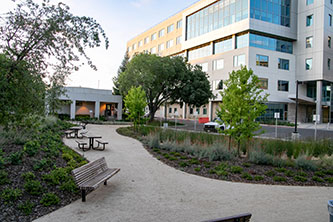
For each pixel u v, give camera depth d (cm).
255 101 952
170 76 2802
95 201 499
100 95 3053
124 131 1834
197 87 2930
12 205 438
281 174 761
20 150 718
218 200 527
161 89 3006
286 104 3825
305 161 856
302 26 3809
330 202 350
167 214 445
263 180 697
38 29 517
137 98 1788
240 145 1091
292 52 3934
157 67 2628
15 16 505
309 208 496
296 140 1181
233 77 990
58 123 1758
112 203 490
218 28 4022
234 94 948
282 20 3753
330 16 3709
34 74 516
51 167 643
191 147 1068
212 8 4162
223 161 889
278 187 641
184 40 4816
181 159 932
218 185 638
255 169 800
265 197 557
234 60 3719
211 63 4156
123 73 2842
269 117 3612
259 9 3562
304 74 3766
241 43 3669
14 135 816
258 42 3612
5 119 495
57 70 583
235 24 3684
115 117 3281
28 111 527
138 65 2658
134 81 2606
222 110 986
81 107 3192
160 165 836
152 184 628
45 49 539
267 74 3603
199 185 633
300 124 3494
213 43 4206
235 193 579
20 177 539
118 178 671
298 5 3872
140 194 550
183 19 4853
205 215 445
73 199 504
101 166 624
